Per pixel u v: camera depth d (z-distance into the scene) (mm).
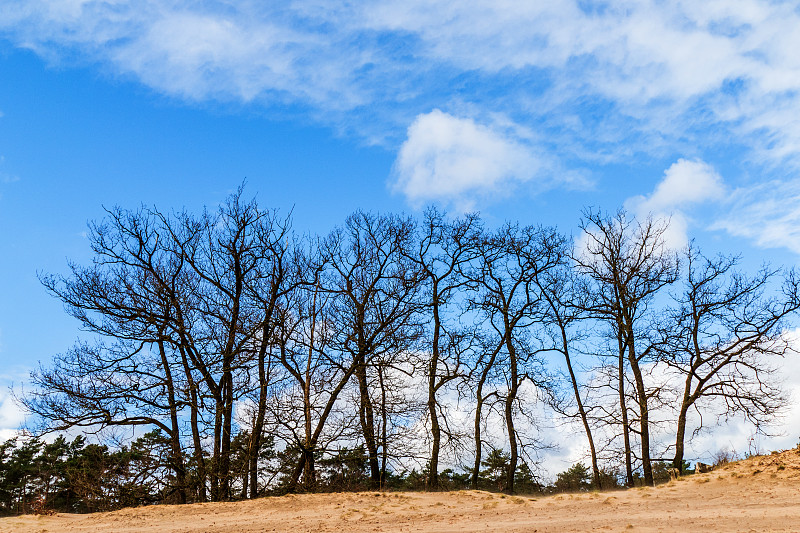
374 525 13453
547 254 28812
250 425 26266
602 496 15977
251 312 27297
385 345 26453
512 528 11953
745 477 15695
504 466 30438
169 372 26219
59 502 37469
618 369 27000
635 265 27609
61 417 25188
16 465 38781
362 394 26641
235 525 14391
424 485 27859
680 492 15547
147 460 25484
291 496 18266
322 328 26719
